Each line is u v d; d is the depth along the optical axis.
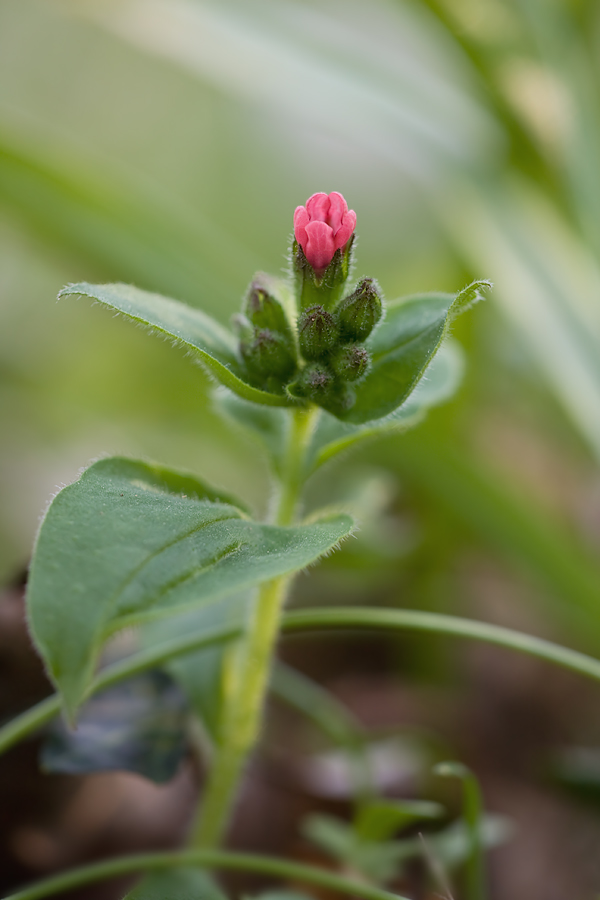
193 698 0.30
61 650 0.26
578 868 0.33
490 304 0.45
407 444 0.37
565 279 0.41
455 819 0.33
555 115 0.44
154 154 0.69
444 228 0.44
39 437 0.47
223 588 0.26
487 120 0.45
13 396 0.49
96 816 0.33
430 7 0.44
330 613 0.30
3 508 0.41
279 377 0.29
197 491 0.28
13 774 0.32
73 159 0.42
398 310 0.29
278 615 0.30
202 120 0.69
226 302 0.41
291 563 0.27
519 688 0.37
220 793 0.30
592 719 0.36
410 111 0.46
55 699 0.30
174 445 0.48
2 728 0.31
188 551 0.27
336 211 0.29
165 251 0.41
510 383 0.49
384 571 0.39
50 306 0.55
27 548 0.39
